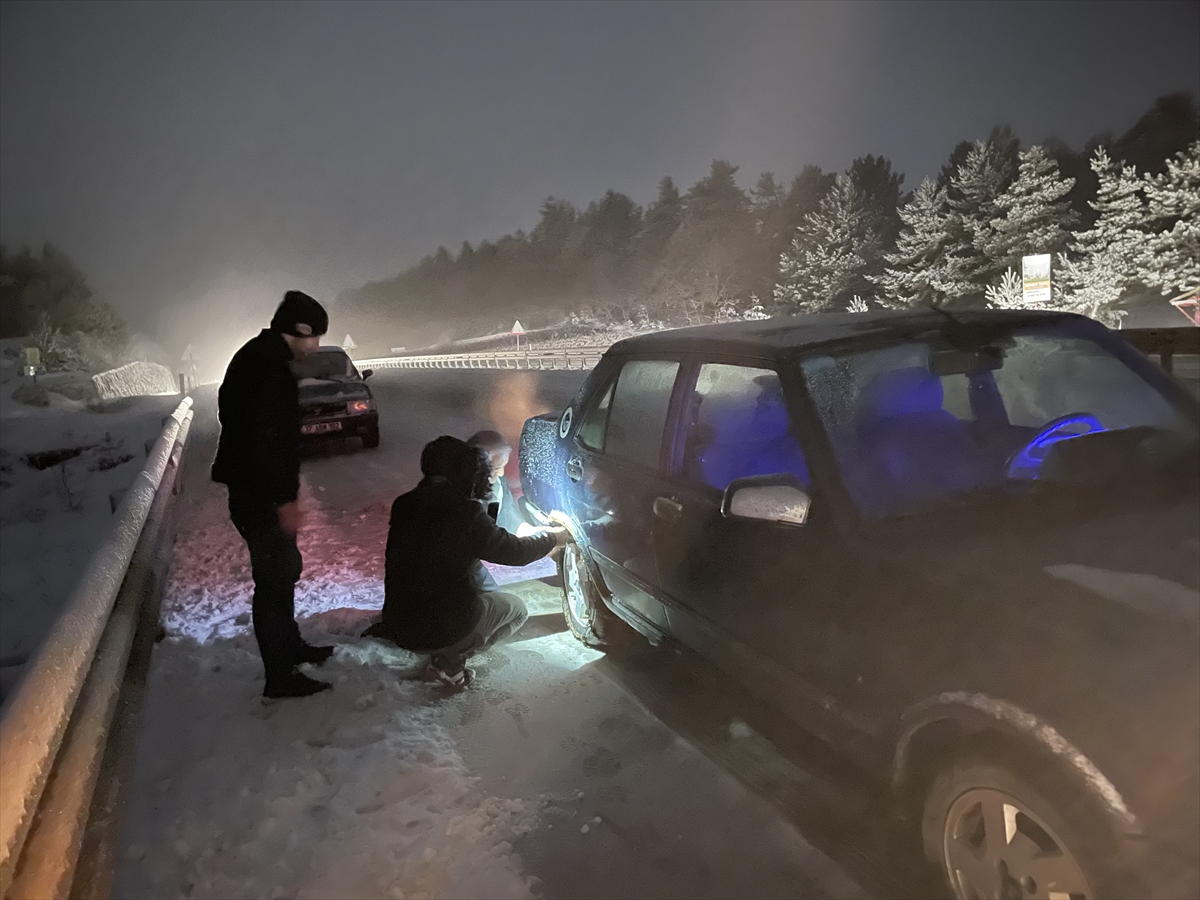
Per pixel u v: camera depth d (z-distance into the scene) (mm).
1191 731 1717
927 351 3078
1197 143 31938
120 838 2932
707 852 2834
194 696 4238
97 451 14852
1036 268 24625
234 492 3945
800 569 2668
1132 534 2309
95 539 9367
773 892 2627
